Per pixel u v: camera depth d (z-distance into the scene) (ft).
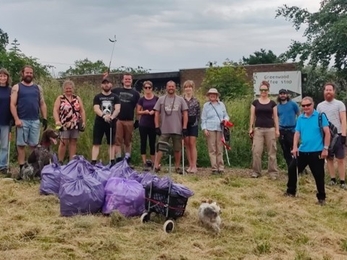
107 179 27.55
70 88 36.40
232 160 47.06
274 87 57.26
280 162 45.39
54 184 30.30
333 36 65.87
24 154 35.70
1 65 63.36
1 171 35.88
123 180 26.61
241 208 29.04
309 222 26.91
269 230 25.26
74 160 27.61
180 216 24.71
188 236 23.38
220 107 39.60
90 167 28.19
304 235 24.64
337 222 27.61
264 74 57.62
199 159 45.80
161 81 106.83
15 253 20.21
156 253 21.01
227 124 39.32
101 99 36.45
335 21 67.92
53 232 22.86
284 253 22.08
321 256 21.90
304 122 31.14
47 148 34.81
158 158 38.83
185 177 37.14
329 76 72.38
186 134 38.40
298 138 31.68
